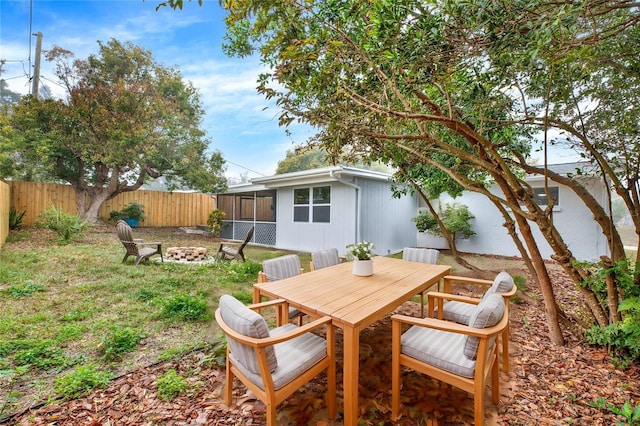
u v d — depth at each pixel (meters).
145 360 2.60
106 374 2.32
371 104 1.90
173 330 3.22
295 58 1.64
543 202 7.75
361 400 2.06
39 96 10.75
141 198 13.51
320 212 8.61
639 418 1.71
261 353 1.57
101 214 12.55
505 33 1.35
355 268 3.06
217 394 2.12
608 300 2.67
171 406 1.99
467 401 2.05
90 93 10.46
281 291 2.51
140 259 6.12
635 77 2.09
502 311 1.81
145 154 11.26
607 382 2.23
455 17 1.40
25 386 2.20
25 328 3.14
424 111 2.38
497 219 8.53
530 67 1.89
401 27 1.49
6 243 7.80
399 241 9.58
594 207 2.85
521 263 7.28
